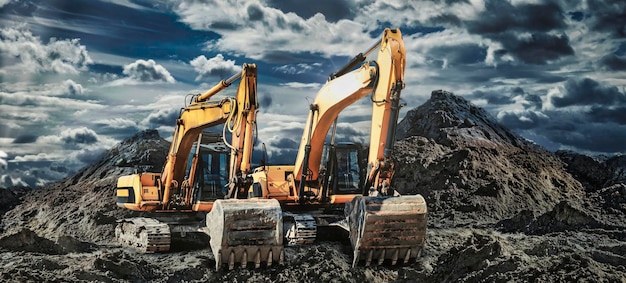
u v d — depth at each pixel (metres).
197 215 15.11
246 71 13.74
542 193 21.23
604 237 14.96
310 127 13.91
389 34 11.73
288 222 13.86
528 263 10.41
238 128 13.76
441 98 27.25
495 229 16.64
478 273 10.49
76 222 19.28
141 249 14.03
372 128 12.03
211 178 15.02
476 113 27.19
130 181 15.72
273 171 14.80
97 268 11.20
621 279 9.39
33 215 22.36
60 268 11.38
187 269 11.60
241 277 11.18
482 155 22.48
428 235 15.23
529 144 26.80
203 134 15.86
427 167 21.67
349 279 11.16
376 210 11.43
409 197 11.74
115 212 19.64
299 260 11.97
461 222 18.06
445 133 24.44
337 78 13.23
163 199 15.21
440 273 11.28
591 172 24.20
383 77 11.77
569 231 15.56
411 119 26.67
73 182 25.94
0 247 13.23
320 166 15.17
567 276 9.48
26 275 10.23
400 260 11.98
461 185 20.80
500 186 20.69
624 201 20.25
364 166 15.70
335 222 13.17
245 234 11.48
